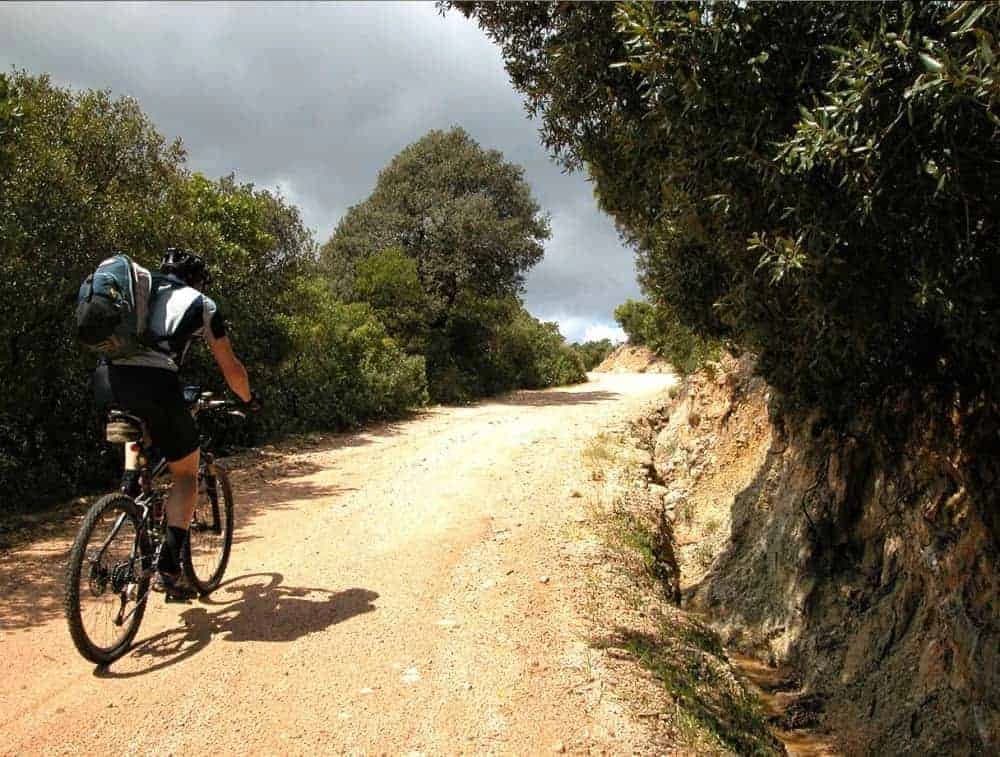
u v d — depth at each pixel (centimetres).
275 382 1409
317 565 561
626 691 388
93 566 371
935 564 527
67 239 816
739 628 698
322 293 1714
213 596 491
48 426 891
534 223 2759
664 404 1802
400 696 364
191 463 420
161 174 1040
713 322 725
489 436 1327
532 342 2980
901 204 335
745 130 385
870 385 608
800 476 748
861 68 299
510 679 388
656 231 695
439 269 2561
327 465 1040
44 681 368
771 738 459
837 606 625
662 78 394
